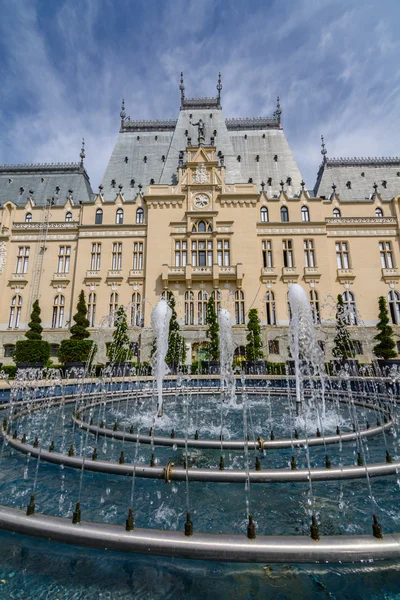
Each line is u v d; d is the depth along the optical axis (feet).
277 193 154.40
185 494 20.13
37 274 140.15
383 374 90.07
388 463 23.17
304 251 139.13
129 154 171.83
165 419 44.14
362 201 146.61
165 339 48.08
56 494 20.12
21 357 92.02
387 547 13.19
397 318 132.46
